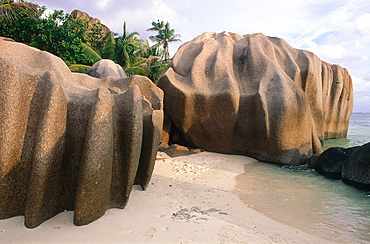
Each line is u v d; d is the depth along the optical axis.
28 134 3.04
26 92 3.02
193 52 9.74
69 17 18.78
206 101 7.99
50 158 2.92
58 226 2.96
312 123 7.91
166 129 9.07
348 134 17.36
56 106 2.99
